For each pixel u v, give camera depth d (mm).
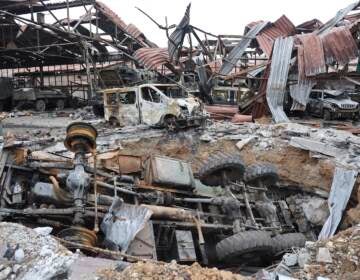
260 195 10719
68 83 39250
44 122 23547
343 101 25516
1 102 31094
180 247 8961
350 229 6992
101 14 30641
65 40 30141
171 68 27719
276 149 14078
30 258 5664
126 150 15328
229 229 9641
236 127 16891
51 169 9141
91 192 9172
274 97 22469
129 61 33781
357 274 5672
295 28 31766
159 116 17828
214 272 5219
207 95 26094
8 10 27312
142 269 5152
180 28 27859
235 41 32938
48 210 8281
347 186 11266
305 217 12461
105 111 20781
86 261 5457
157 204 9492
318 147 13164
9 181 8781
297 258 6504
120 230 8195
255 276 5957
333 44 22969
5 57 36250
